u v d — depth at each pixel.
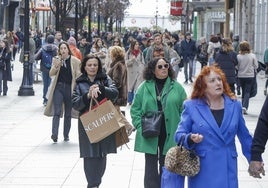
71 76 18.45
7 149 17.86
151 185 11.89
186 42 39.75
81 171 15.16
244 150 9.15
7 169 15.40
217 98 9.04
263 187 13.59
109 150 12.37
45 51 27.08
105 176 14.66
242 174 14.79
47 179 14.38
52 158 16.64
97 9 84.56
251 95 25.52
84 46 40.69
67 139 19.08
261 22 50.94
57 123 18.73
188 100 9.12
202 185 8.80
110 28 101.44
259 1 52.00
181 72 49.97
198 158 8.82
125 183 14.05
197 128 8.87
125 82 19.22
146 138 11.77
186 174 8.82
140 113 11.99
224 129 8.84
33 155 17.03
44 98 27.48
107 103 12.01
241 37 64.12
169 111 11.77
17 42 69.25
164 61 11.97
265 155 16.69
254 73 25.11
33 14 85.75
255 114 25.42
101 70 12.69
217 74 9.04
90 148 12.26
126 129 12.48
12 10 90.50
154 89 11.95
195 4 83.50
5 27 88.31
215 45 35.22
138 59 26.92
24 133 20.53
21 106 27.48
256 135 8.74
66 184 13.93
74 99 12.41
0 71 30.86
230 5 62.12
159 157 11.94
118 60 19.36
